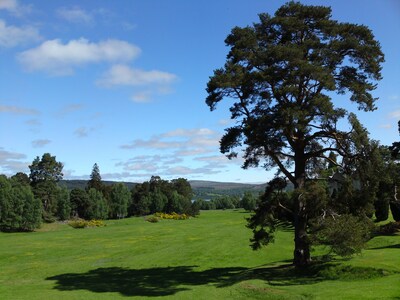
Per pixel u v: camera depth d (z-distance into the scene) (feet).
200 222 303.68
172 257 133.80
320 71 76.28
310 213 82.74
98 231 245.86
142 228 256.73
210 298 70.28
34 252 157.38
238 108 88.43
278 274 83.51
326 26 84.28
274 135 79.25
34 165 413.59
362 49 80.28
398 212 139.13
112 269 116.88
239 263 117.39
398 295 54.80
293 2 86.22
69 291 85.51
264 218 90.02
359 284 65.92
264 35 87.61
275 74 79.92
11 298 77.56
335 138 81.41
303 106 79.51
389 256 83.82
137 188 474.90
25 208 296.30
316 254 108.58
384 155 78.74
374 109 81.71
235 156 88.53
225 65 86.89
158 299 73.20
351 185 81.10
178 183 516.32
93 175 510.58
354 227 71.36
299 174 87.15
